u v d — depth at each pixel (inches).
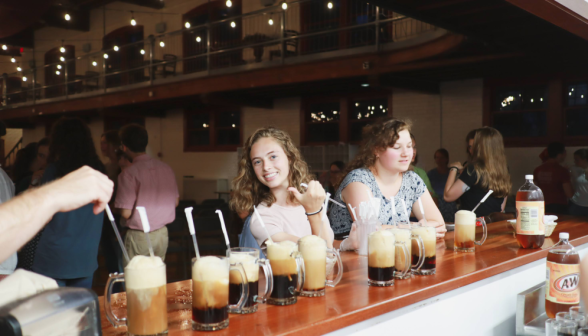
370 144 93.9
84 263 96.9
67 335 31.3
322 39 389.1
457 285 62.2
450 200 138.6
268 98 415.2
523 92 294.0
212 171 464.1
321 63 305.3
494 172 131.6
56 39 601.0
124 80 532.1
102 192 40.3
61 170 98.5
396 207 95.7
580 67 265.1
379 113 360.5
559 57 236.7
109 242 169.6
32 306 29.9
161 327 39.2
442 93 324.8
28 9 244.5
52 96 601.9
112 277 43.1
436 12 171.6
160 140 509.0
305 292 52.9
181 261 233.1
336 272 59.2
